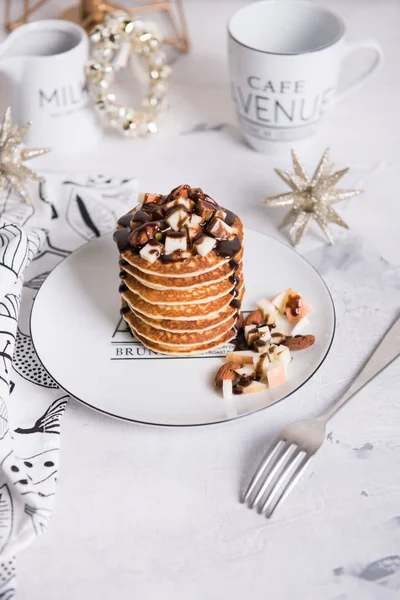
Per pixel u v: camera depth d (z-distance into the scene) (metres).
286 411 0.62
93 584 0.54
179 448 0.60
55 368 0.62
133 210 0.65
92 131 0.84
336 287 0.70
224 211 0.65
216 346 0.63
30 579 0.54
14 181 0.76
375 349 0.65
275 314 0.65
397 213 0.77
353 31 0.98
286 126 0.80
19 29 0.81
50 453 0.58
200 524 0.56
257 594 0.53
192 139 0.86
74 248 0.73
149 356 0.64
